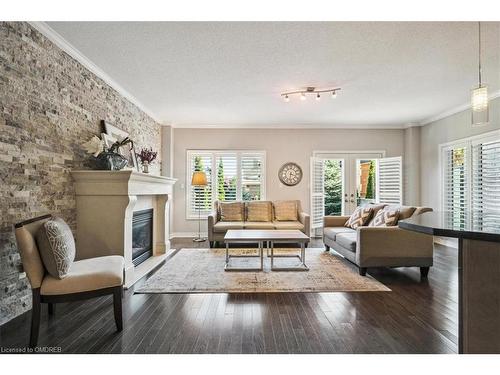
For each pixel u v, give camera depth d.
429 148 6.17
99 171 3.12
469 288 1.52
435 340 2.06
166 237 4.95
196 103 4.99
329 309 2.60
